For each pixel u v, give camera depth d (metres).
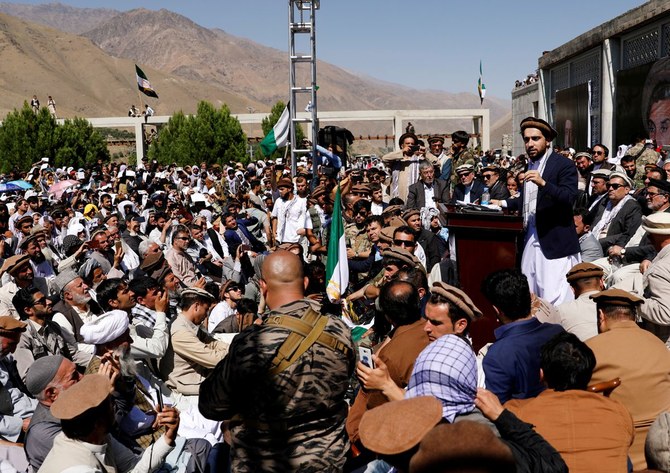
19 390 5.34
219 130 42.62
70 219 13.76
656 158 12.82
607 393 3.66
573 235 5.60
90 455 3.50
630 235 7.88
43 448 4.02
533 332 3.99
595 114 22.50
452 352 3.30
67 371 4.15
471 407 3.27
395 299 4.28
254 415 3.26
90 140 42.00
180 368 5.39
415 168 10.99
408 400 2.66
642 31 19.12
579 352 3.35
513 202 6.11
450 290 3.99
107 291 5.61
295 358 3.22
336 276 6.78
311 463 3.27
